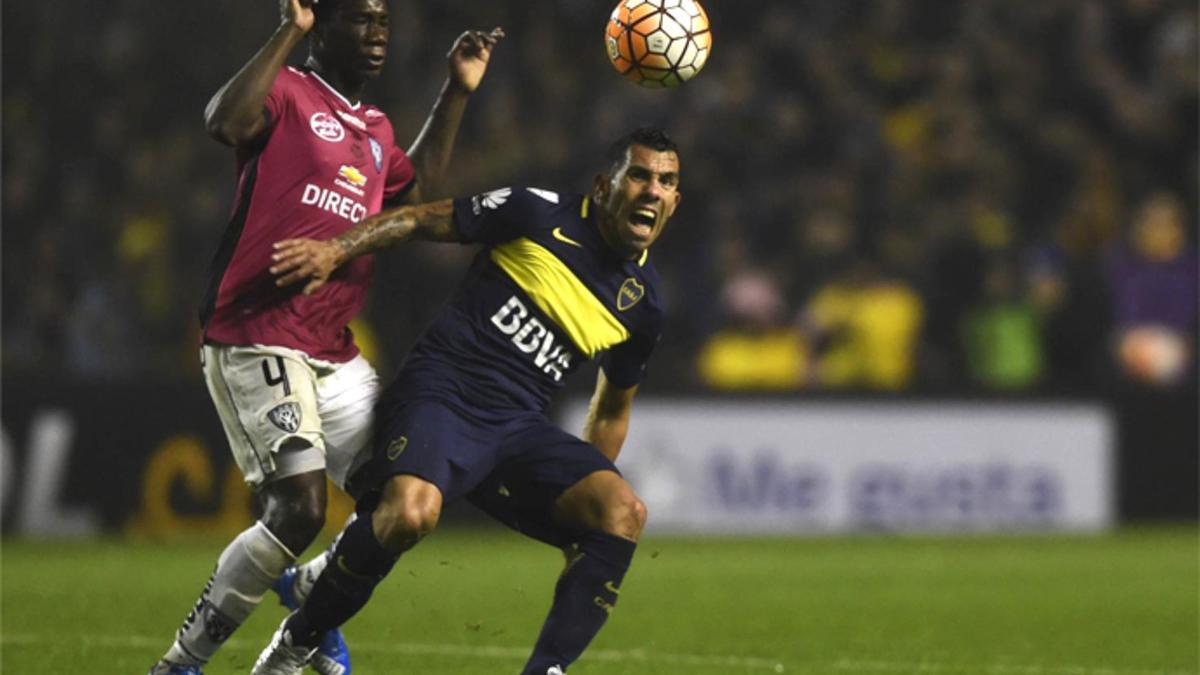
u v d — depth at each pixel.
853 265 63.47
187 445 52.75
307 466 20.91
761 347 61.28
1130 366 62.19
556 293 21.41
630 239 21.25
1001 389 59.00
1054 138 70.88
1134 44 74.31
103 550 47.50
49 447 52.03
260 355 21.06
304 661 20.61
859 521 57.84
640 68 22.91
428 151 24.11
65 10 72.62
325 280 20.66
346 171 21.69
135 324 63.09
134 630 28.89
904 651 28.09
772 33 71.81
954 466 58.56
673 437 56.78
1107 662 27.25
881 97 72.19
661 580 40.50
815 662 26.56
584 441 21.42
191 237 66.00
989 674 25.67
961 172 68.75
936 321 63.41
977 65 72.88
